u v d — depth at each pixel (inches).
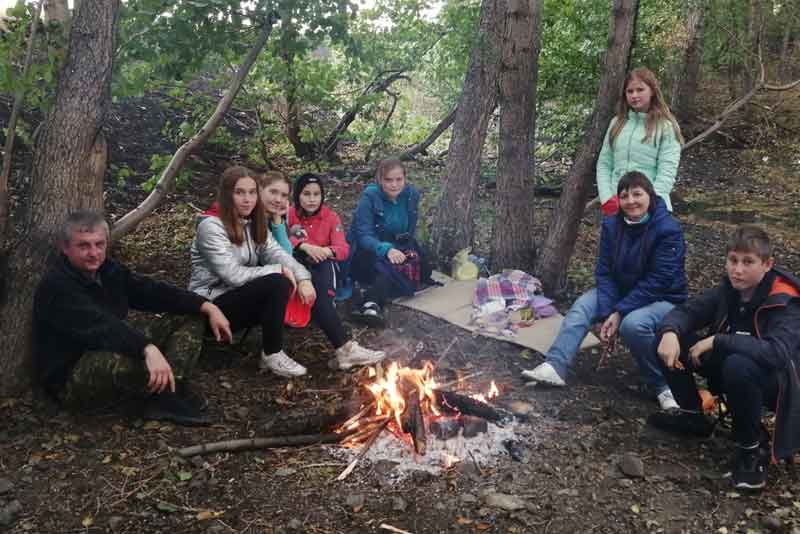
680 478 132.0
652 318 158.6
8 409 141.1
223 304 158.9
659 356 141.6
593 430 147.9
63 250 135.6
